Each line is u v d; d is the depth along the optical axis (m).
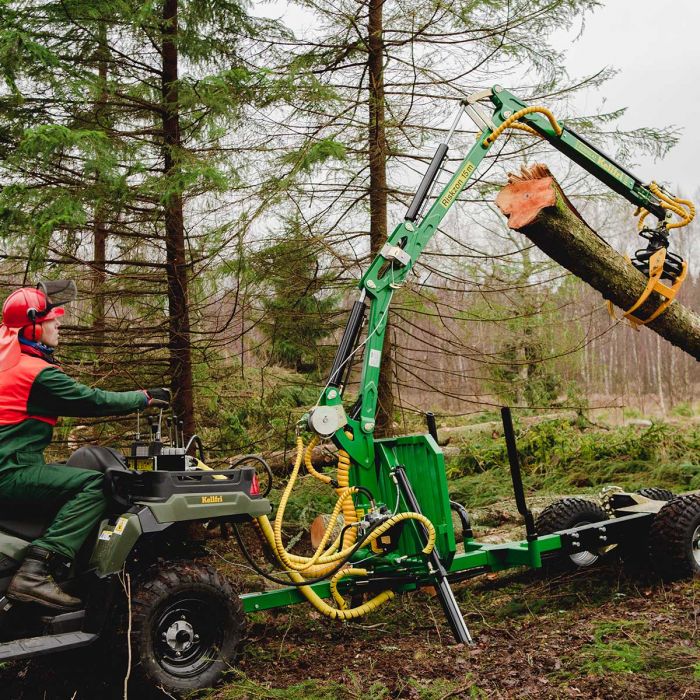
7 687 4.41
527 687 3.76
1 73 6.05
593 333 8.56
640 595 5.33
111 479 4.23
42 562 3.98
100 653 4.25
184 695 4.06
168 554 4.57
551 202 5.72
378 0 7.65
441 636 4.86
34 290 4.29
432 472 4.92
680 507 5.50
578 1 7.25
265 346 8.48
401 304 7.95
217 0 7.27
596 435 10.70
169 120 7.18
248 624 5.33
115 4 6.58
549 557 5.39
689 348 6.36
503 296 7.99
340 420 5.07
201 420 8.39
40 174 6.49
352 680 4.05
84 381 6.79
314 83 7.02
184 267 7.11
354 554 5.09
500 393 8.62
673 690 3.57
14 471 4.09
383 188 7.61
